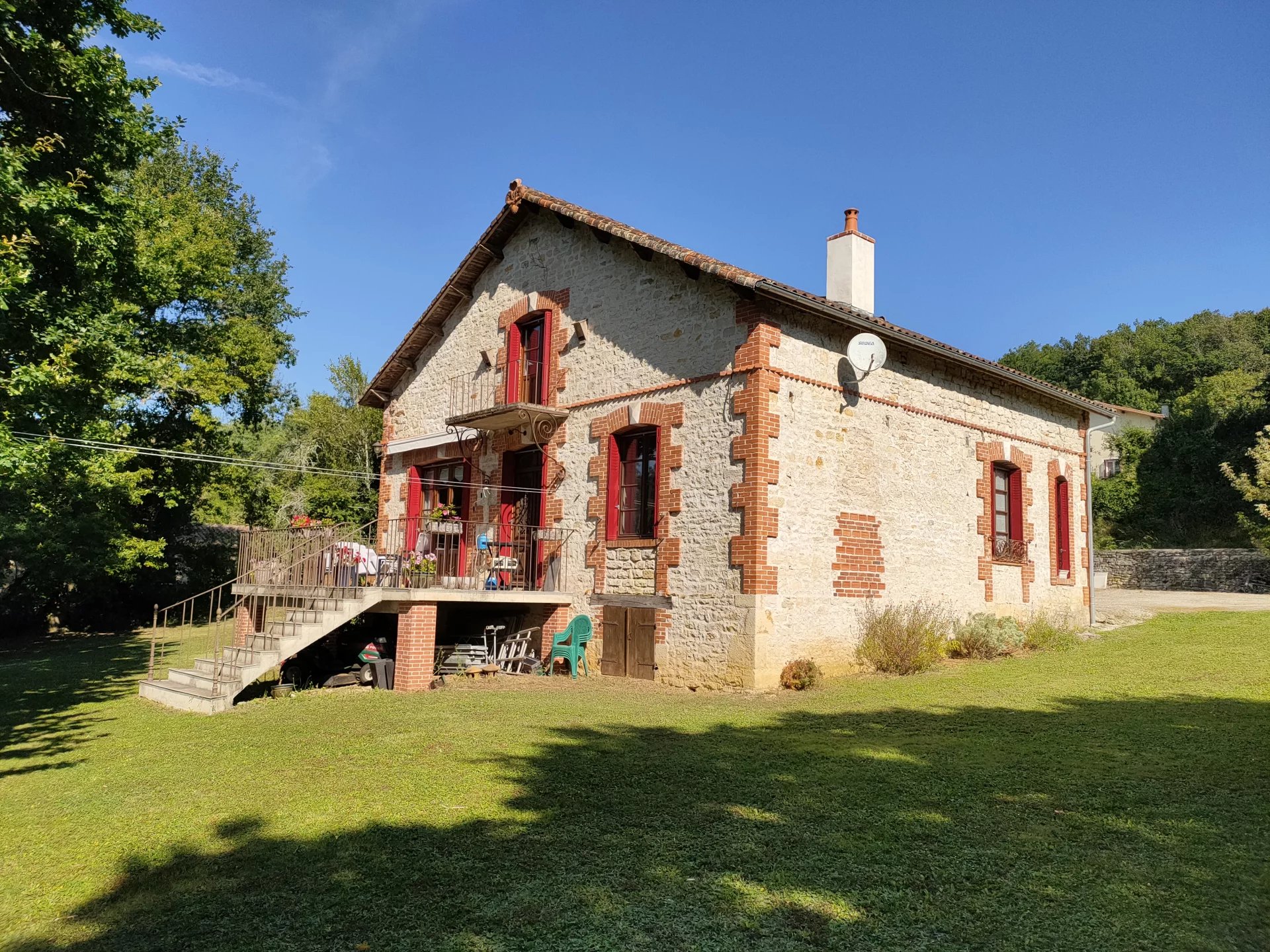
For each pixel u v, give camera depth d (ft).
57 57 29.37
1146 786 19.56
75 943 13.28
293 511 101.76
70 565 66.23
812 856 15.74
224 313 89.15
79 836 18.33
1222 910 13.12
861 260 45.34
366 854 16.53
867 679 37.65
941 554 45.19
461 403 55.01
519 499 49.55
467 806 19.49
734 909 13.57
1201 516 98.43
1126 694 31.65
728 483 37.17
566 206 45.83
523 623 46.11
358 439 108.68
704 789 20.45
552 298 48.42
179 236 70.74
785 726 28.14
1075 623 53.52
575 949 12.42
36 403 28.73
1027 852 15.69
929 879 14.57
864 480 41.01
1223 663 37.14
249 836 17.92
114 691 40.81
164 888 15.34
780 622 36.37
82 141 31.81
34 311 28.48
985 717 28.50
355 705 33.35
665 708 32.01
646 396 41.63
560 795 20.20
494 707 32.48
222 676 34.65
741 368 37.09
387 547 60.03
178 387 73.31
